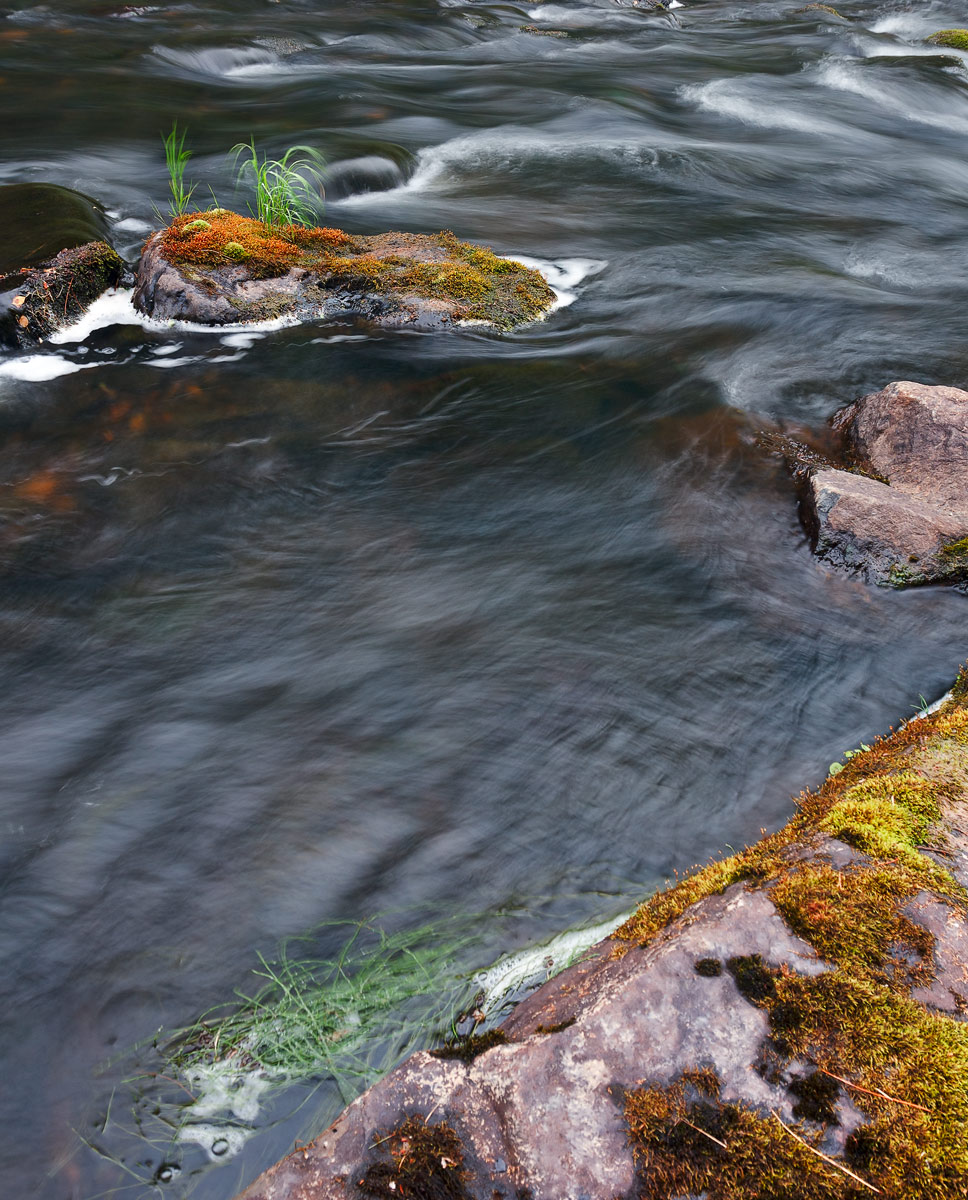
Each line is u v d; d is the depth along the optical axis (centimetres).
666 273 900
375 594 509
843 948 253
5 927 329
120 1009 304
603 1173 218
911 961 251
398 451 633
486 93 1511
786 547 542
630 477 605
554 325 802
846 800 321
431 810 377
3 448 623
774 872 287
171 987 310
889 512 519
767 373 727
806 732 420
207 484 594
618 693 439
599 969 274
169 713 429
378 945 322
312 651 468
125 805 379
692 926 263
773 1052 233
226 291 768
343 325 775
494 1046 246
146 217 960
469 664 458
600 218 1031
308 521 566
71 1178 261
